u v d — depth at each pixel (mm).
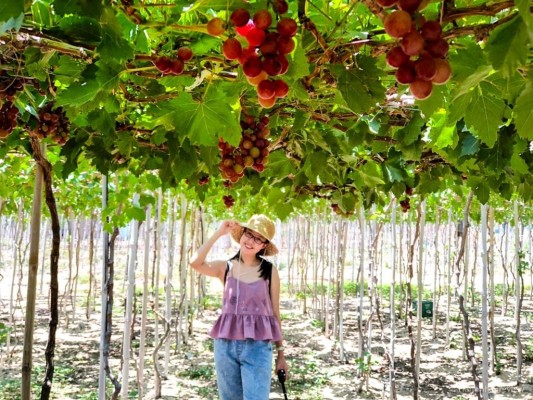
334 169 3783
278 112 2783
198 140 2211
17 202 9898
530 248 14766
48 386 3289
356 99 1907
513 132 2594
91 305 14039
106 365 4266
